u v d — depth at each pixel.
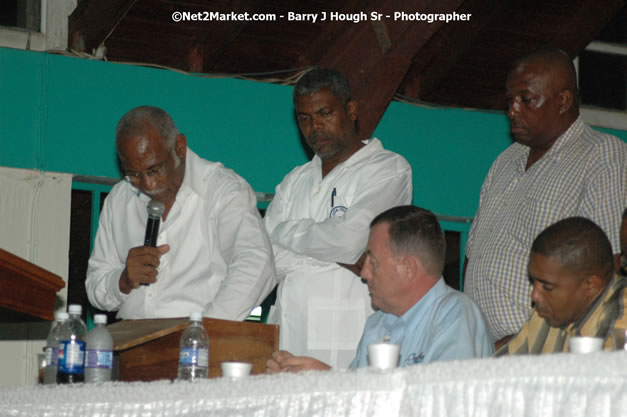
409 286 2.89
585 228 2.57
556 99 3.66
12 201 5.32
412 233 2.88
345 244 3.85
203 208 3.67
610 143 3.52
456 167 6.33
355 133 4.14
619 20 7.07
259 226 3.64
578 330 2.57
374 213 3.89
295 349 3.95
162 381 2.05
